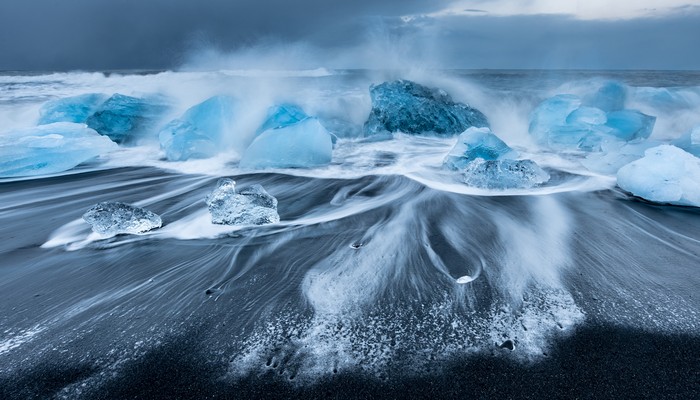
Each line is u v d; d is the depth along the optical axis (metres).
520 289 2.55
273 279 2.74
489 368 1.87
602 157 5.69
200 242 3.39
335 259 3.04
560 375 1.82
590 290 2.53
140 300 2.51
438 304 2.40
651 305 2.35
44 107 8.17
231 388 1.78
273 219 3.82
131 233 3.58
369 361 1.93
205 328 2.21
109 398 1.74
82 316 2.35
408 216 4.01
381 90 8.77
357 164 6.38
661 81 19.72
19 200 4.77
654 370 1.84
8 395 1.76
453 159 5.91
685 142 5.15
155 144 8.00
